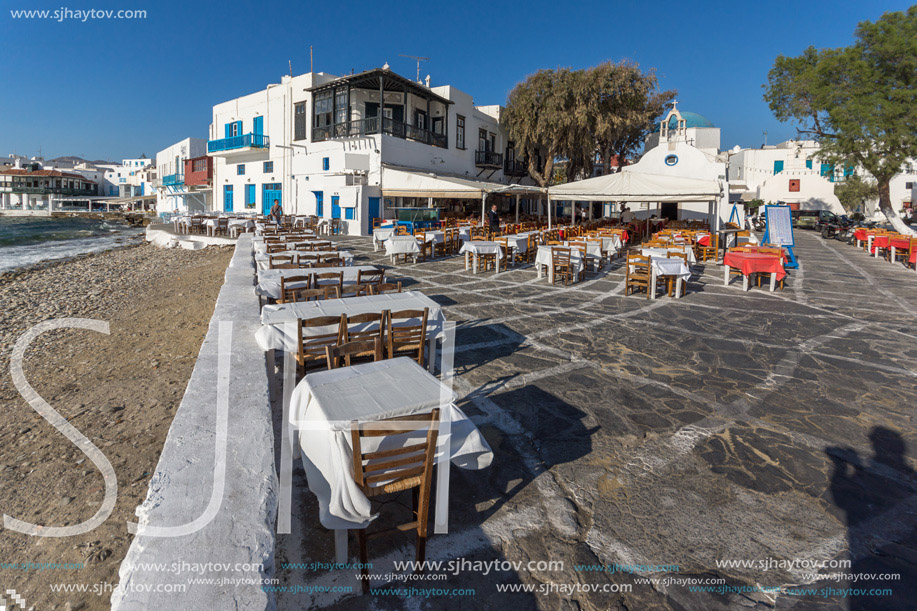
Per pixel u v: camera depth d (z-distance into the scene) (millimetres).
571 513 3176
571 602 2494
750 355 6449
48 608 2605
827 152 24109
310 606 2434
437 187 22641
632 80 28781
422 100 29875
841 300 10195
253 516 2266
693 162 22828
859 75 21641
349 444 2457
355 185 24891
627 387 5293
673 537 2969
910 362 6219
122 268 17859
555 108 28828
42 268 18219
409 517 3121
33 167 83250
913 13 21281
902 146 21500
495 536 2963
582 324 7902
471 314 8477
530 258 15578
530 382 5395
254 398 3516
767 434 4266
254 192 32594
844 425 4453
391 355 4758
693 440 4145
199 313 9891
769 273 11969
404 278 12094
